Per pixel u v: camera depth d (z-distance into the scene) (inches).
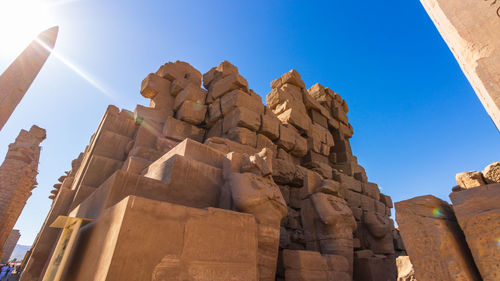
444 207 130.0
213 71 575.8
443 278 108.1
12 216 695.1
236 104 433.4
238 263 137.6
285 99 565.3
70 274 158.7
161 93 522.0
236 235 145.1
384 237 364.2
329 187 301.7
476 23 86.8
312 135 553.9
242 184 207.3
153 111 470.9
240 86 476.7
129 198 118.8
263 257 186.2
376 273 270.7
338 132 668.1
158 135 415.2
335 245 260.4
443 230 115.4
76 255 164.7
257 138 422.3
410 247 122.9
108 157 372.2
